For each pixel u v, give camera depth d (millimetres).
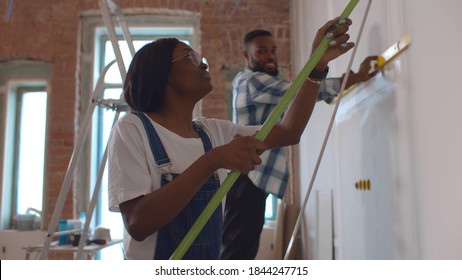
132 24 3822
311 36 3055
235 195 2096
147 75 1120
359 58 1800
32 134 3836
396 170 1371
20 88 3873
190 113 1193
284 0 3793
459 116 999
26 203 3762
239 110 2137
